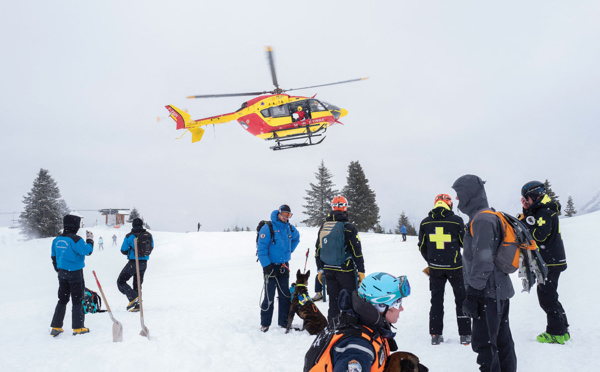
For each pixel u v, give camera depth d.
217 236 41.06
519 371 4.03
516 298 7.30
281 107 18.53
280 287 6.36
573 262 10.12
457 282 5.10
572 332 5.06
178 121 23.09
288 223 6.55
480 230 3.41
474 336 3.51
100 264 32.50
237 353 5.07
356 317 2.21
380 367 2.15
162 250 35.69
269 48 18.25
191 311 7.80
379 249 22.80
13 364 4.75
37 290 19.75
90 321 7.28
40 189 68.88
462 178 3.69
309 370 2.27
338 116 19.58
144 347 5.25
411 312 6.92
